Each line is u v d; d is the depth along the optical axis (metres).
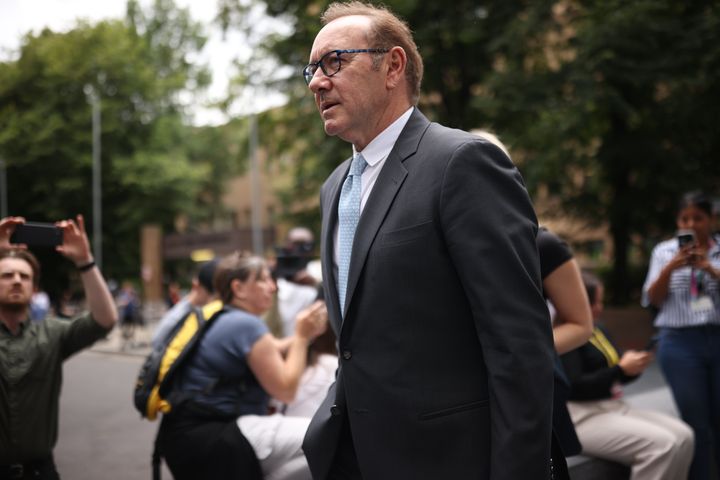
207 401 3.12
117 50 36.91
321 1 15.73
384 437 1.82
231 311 3.29
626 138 16.39
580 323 2.70
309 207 20.41
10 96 37.00
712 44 13.43
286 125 19.44
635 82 13.59
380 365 1.83
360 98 1.98
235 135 43.88
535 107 14.30
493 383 1.71
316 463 2.00
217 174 46.06
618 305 16.70
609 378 3.59
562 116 14.21
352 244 1.95
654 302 4.25
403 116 2.02
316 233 20.64
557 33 15.15
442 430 1.79
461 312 1.81
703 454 4.02
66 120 36.50
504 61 16.14
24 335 3.02
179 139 39.44
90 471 5.81
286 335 5.32
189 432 3.10
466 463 1.77
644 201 17.02
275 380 3.19
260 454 3.08
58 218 36.69
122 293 27.11
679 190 16.16
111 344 22.03
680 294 4.18
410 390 1.80
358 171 2.07
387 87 2.01
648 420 3.63
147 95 37.69
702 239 4.36
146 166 36.25
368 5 2.09
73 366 15.27
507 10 15.39
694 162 16.36
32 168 36.31
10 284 2.98
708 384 4.12
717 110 14.83
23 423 2.91
